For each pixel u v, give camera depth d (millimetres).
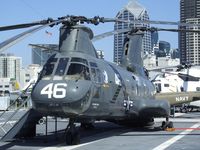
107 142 15734
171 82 47625
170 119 30656
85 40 16016
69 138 14875
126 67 22188
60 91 13727
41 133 19594
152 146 14406
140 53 23609
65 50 15359
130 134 19125
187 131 20578
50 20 14820
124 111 18516
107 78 16453
